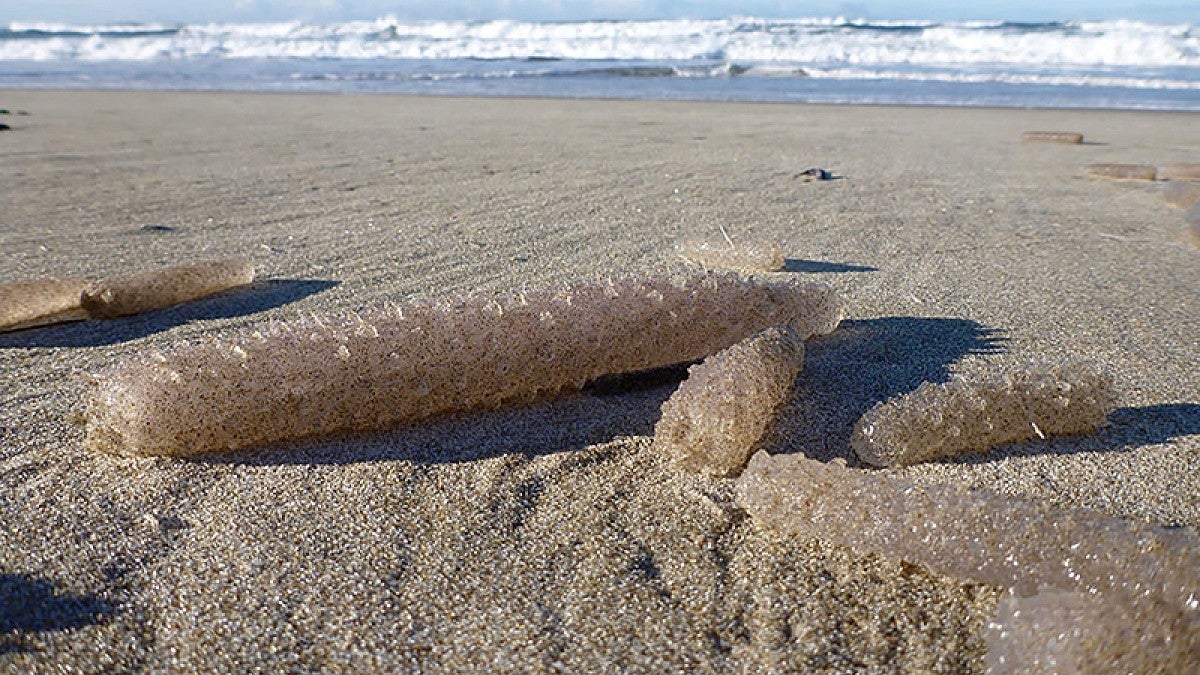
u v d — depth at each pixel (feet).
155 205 2.27
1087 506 0.89
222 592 0.77
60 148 3.37
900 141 3.66
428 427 1.03
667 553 0.82
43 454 0.97
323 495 0.90
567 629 0.73
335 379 0.98
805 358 1.23
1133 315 1.44
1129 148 3.52
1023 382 1.02
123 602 0.75
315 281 1.58
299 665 0.70
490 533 0.85
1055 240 1.93
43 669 0.69
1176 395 1.14
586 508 0.89
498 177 2.68
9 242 1.86
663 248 1.80
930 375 1.19
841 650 0.71
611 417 1.06
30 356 1.25
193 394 0.95
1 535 0.83
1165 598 0.63
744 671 0.69
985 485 0.93
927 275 1.64
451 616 0.75
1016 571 0.72
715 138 3.69
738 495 0.88
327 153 3.24
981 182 2.68
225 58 10.17
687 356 1.16
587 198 2.34
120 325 1.37
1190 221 2.05
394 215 2.12
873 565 0.79
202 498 0.89
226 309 1.44
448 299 1.09
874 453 0.97
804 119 4.48
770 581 0.78
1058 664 0.63
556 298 1.10
